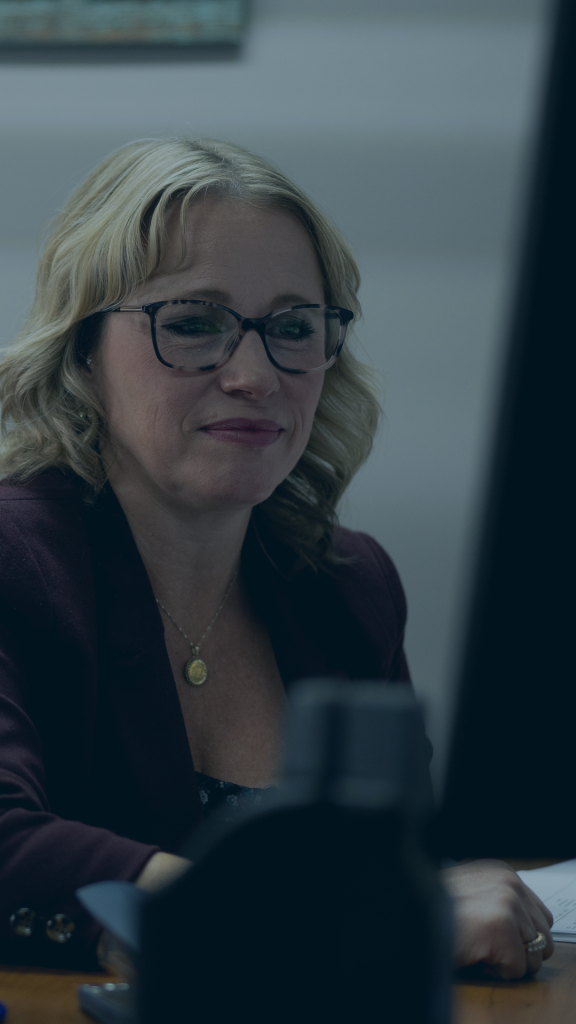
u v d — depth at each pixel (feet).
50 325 10.15
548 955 6.24
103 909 4.93
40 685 8.50
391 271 21.57
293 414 9.81
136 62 21.72
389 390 21.47
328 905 3.51
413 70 21.54
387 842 3.53
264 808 3.54
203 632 10.14
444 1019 3.53
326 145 21.67
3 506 9.07
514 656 3.63
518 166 21.29
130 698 8.73
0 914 5.91
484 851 3.87
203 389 9.28
